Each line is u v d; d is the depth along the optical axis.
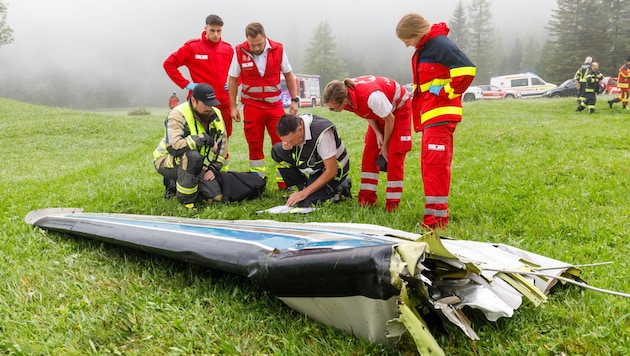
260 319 2.62
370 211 4.86
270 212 4.84
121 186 6.60
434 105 4.11
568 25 69.94
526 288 2.50
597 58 67.19
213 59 6.52
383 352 2.22
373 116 4.65
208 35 6.41
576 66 67.38
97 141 15.32
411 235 3.08
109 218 4.21
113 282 3.15
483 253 2.89
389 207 4.98
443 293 2.38
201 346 2.39
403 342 2.04
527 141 9.39
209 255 2.87
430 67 4.06
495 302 2.29
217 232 3.25
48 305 2.81
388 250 2.07
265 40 5.85
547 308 2.60
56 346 2.38
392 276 1.99
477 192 5.56
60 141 15.15
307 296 2.42
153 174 7.68
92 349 2.34
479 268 2.29
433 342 1.89
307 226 3.51
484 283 2.43
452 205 5.04
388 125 4.64
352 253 2.17
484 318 2.50
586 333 2.35
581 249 3.59
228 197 5.43
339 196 5.36
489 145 9.25
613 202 4.89
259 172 6.34
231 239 2.99
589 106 15.91
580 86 16.45
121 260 3.53
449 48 3.90
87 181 7.17
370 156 5.09
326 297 2.33
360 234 3.03
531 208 4.74
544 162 7.11
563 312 2.55
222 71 6.62
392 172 4.90
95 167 9.39
